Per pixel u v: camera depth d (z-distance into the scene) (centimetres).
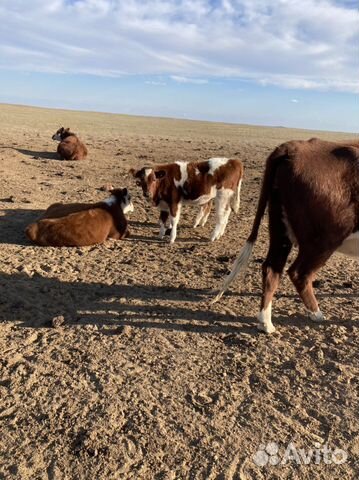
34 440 182
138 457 174
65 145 930
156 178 424
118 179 751
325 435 187
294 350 249
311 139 254
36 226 406
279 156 243
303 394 212
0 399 206
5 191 608
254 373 227
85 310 290
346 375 225
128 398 207
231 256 396
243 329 269
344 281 343
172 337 259
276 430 189
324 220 235
